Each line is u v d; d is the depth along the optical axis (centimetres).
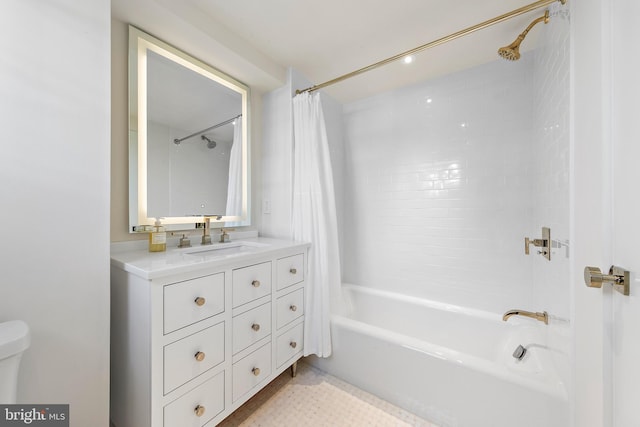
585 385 79
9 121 71
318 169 167
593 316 74
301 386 149
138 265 92
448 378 120
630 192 56
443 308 179
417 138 197
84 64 83
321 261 163
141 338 88
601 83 67
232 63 152
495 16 129
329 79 194
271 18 130
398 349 135
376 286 219
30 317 74
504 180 166
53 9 78
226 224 169
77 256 82
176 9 115
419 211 198
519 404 103
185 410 94
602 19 66
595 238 72
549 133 126
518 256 163
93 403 85
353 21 133
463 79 178
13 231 72
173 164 140
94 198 85
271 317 134
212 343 104
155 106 131
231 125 171
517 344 140
